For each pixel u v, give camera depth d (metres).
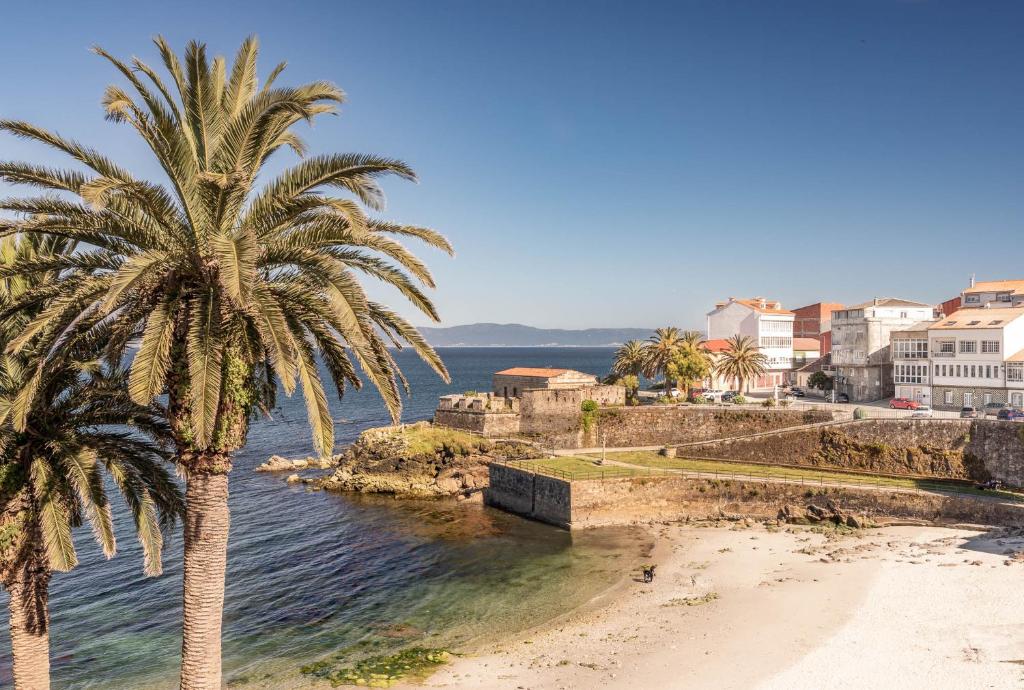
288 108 17.78
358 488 81.19
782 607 41.47
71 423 22.23
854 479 66.31
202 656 18.89
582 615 43.03
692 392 105.25
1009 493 59.84
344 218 17.39
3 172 17.47
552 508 66.50
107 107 16.91
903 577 45.03
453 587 49.12
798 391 108.44
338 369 21.81
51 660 38.12
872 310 99.31
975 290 100.38
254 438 124.06
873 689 30.16
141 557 55.84
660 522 65.81
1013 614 37.31
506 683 33.31
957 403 83.62
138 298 18.72
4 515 20.81
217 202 17.86
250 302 17.25
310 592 48.47
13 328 21.17
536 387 99.50
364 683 34.09
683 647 36.41
